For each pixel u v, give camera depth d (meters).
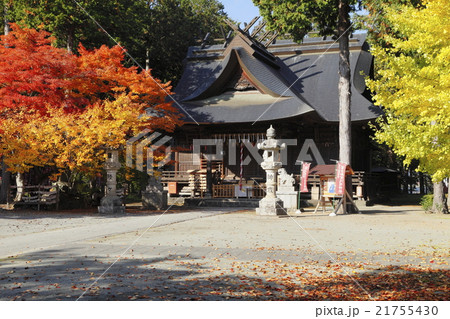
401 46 14.91
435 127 12.35
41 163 21.09
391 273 7.43
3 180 26.34
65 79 22.28
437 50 13.84
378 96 14.71
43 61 21.14
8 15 31.44
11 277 6.99
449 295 6.02
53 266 7.86
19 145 20.38
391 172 47.31
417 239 11.85
